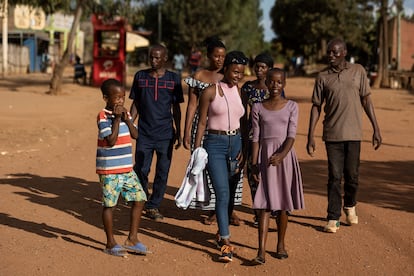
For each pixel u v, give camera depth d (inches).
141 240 238.1
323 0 2161.7
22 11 1727.4
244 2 2246.6
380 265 213.2
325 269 209.5
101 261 212.8
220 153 223.5
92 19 1085.8
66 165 384.2
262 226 212.4
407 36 2271.2
